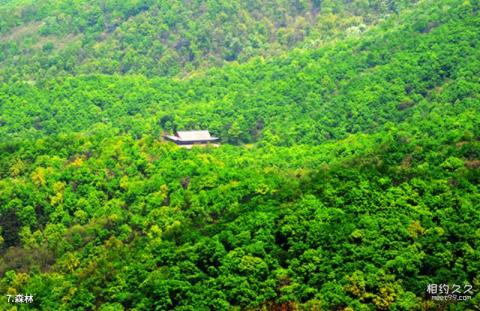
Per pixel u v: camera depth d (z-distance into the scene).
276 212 123.19
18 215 140.88
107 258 125.56
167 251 120.38
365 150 154.50
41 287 121.56
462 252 110.44
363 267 108.94
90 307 114.62
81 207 144.88
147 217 137.88
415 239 113.44
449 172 128.12
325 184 128.88
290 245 116.38
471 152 134.38
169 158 159.62
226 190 139.12
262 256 114.31
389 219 116.50
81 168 153.25
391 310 103.62
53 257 133.00
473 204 118.88
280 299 106.50
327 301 104.88
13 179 152.75
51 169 154.38
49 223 141.75
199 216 134.00
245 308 106.94
